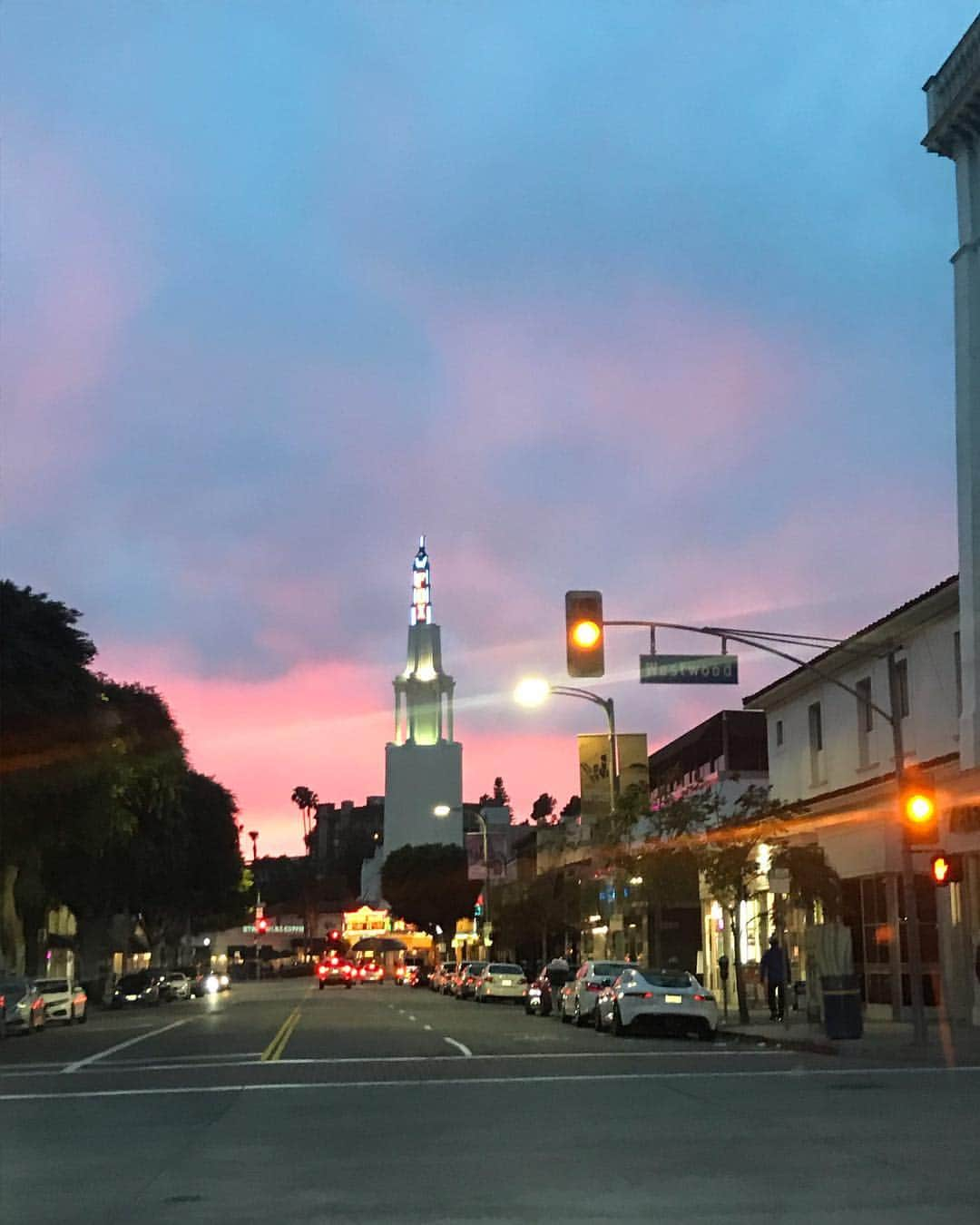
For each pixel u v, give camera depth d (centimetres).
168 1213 1047
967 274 3155
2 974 4700
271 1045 2894
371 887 17688
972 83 3052
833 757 3916
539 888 6806
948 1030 2820
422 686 15600
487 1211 1027
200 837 8069
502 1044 2847
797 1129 1428
